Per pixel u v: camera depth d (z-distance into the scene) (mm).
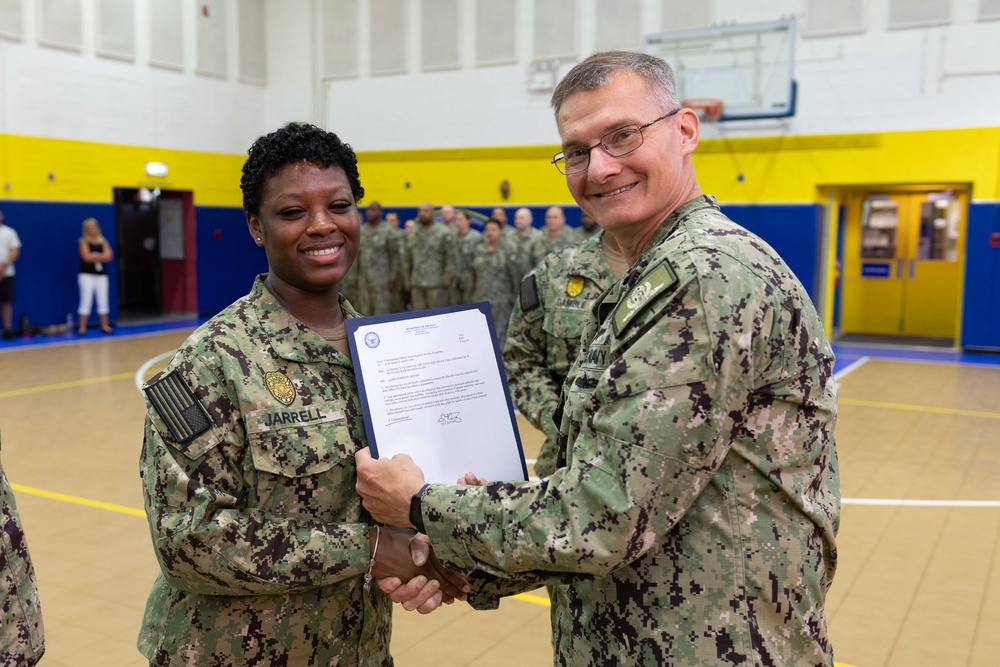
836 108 11328
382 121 14617
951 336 12492
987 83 10492
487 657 2982
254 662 1501
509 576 1385
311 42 15000
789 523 1309
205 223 14500
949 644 3059
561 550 1243
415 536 1523
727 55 11664
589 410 1311
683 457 1206
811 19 11336
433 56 14055
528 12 13234
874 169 11211
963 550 3996
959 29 10555
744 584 1281
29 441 6047
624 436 1219
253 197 1570
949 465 5543
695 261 1237
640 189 1431
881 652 3000
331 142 1579
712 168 12117
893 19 10883
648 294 1261
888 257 12742
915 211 12461
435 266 11227
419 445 1564
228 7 14602
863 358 10617
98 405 7320
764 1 11609
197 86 14164
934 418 7016
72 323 12625
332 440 1523
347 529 1486
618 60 1425
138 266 14914
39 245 12055
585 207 1507
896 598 3455
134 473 5254
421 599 1517
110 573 3668
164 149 13672
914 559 3883
